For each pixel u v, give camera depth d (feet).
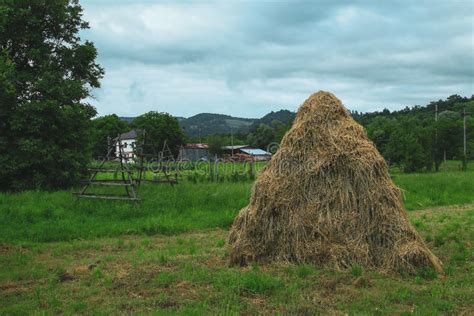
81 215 41.83
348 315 17.94
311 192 25.79
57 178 64.64
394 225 24.30
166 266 25.71
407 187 62.23
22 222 39.32
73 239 35.73
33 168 64.03
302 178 26.12
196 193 50.75
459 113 239.91
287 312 18.28
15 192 59.41
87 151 70.44
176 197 48.42
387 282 21.70
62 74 70.54
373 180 25.26
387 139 135.54
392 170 123.34
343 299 19.66
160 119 278.67
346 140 26.48
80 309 19.10
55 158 65.00
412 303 19.31
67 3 72.90
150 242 33.94
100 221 40.45
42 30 71.05
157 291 21.18
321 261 24.22
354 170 25.46
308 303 19.22
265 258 25.32
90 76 75.36
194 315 17.83
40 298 20.65
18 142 62.39
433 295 20.08
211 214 43.55
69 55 71.77
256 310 18.54
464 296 20.03
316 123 27.27
